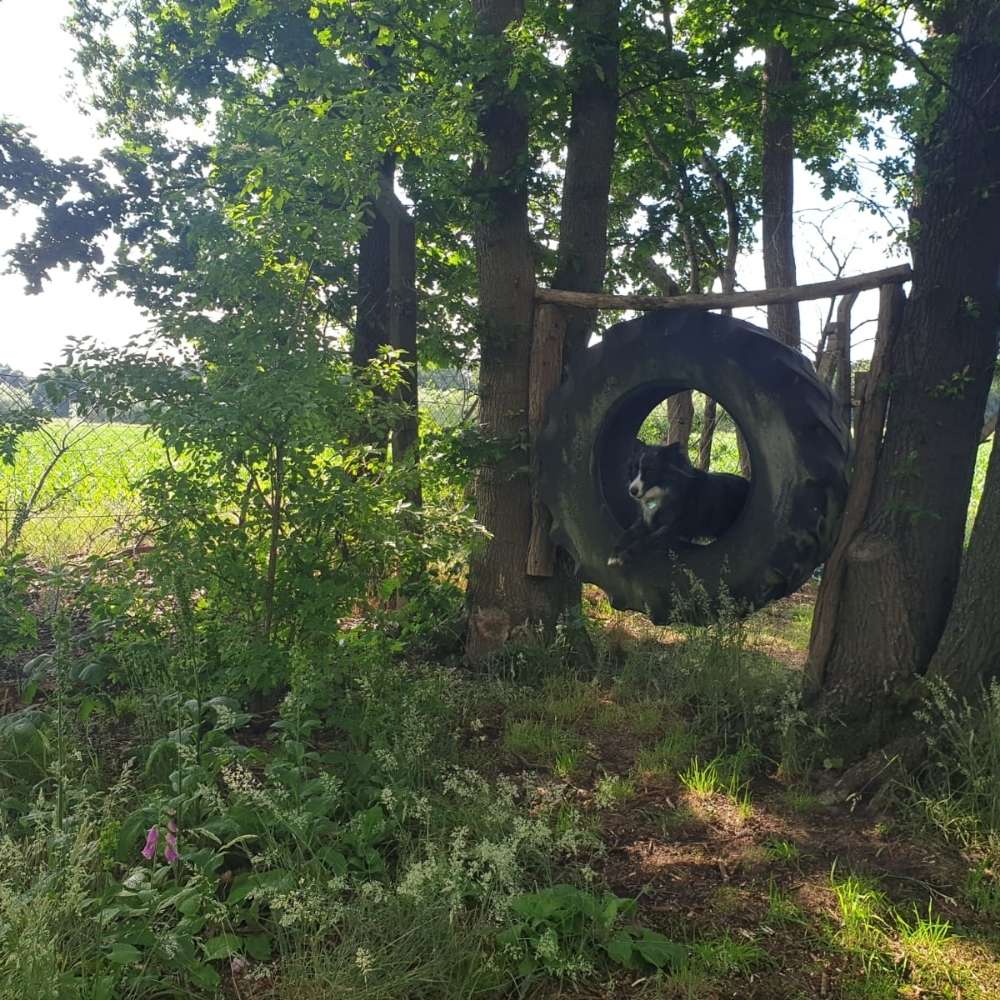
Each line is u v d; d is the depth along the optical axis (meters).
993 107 4.32
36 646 5.11
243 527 4.58
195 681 4.27
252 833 3.37
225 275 4.23
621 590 5.52
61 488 7.22
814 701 4.70
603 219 6.46
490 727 5.07
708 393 5.05
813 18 5.99
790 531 4.68
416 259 8.48
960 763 3.93
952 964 2.93
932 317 4.47
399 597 6.17
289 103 6.24
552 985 2.82
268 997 2.71
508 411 6.13
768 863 3.60
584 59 5.92
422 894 2.91
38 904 2.66
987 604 4.16
